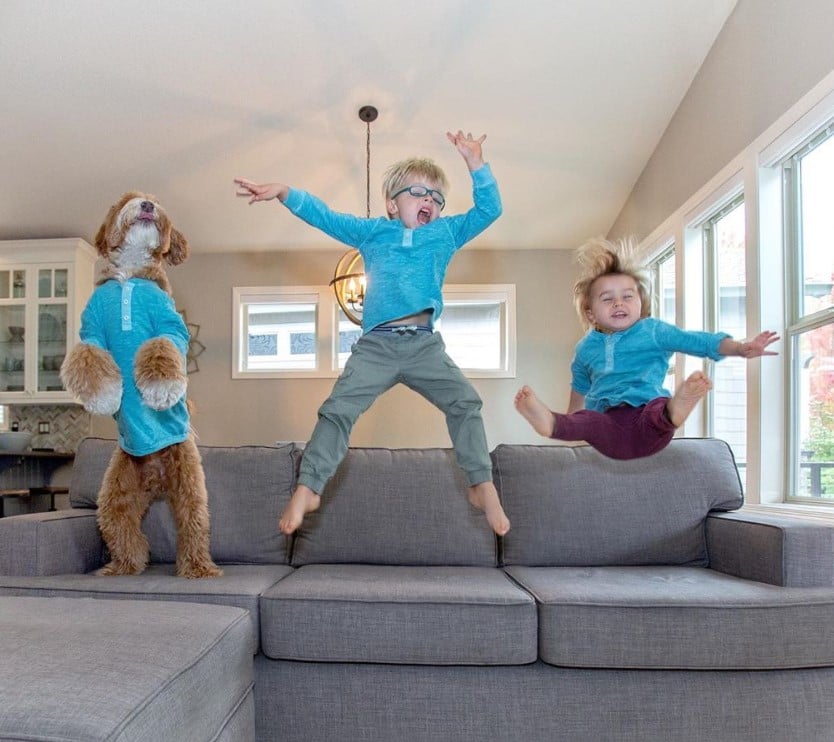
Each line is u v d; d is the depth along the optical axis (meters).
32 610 1.39
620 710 1.63
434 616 1.65
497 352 5.33
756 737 1.62
